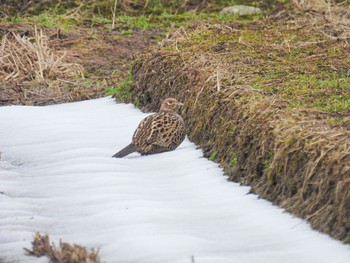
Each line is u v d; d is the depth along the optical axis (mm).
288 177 17453
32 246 16219
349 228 15633
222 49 26062
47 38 31922
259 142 18656
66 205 18188
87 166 20328
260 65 23906
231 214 17203
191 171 19750
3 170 20734
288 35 27594
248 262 15039
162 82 24656
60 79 29547
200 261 15094
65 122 24000
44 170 20484
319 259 15023
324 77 22547
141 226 16703
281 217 16828
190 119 22375
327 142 17188
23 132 23312
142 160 20844
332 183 16344
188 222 16891
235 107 20359
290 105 20016
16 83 29250
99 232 16703
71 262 15180
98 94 28188
